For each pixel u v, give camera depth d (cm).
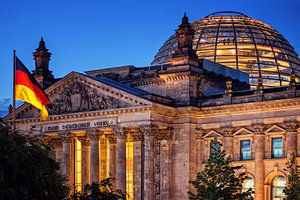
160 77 15462
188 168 14925
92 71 16738
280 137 14362
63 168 15600
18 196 9031
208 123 15038
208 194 12238
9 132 9706
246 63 19475
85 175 15612
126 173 15512
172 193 15025
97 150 15300
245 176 13875
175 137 15125
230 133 14775
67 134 15638
